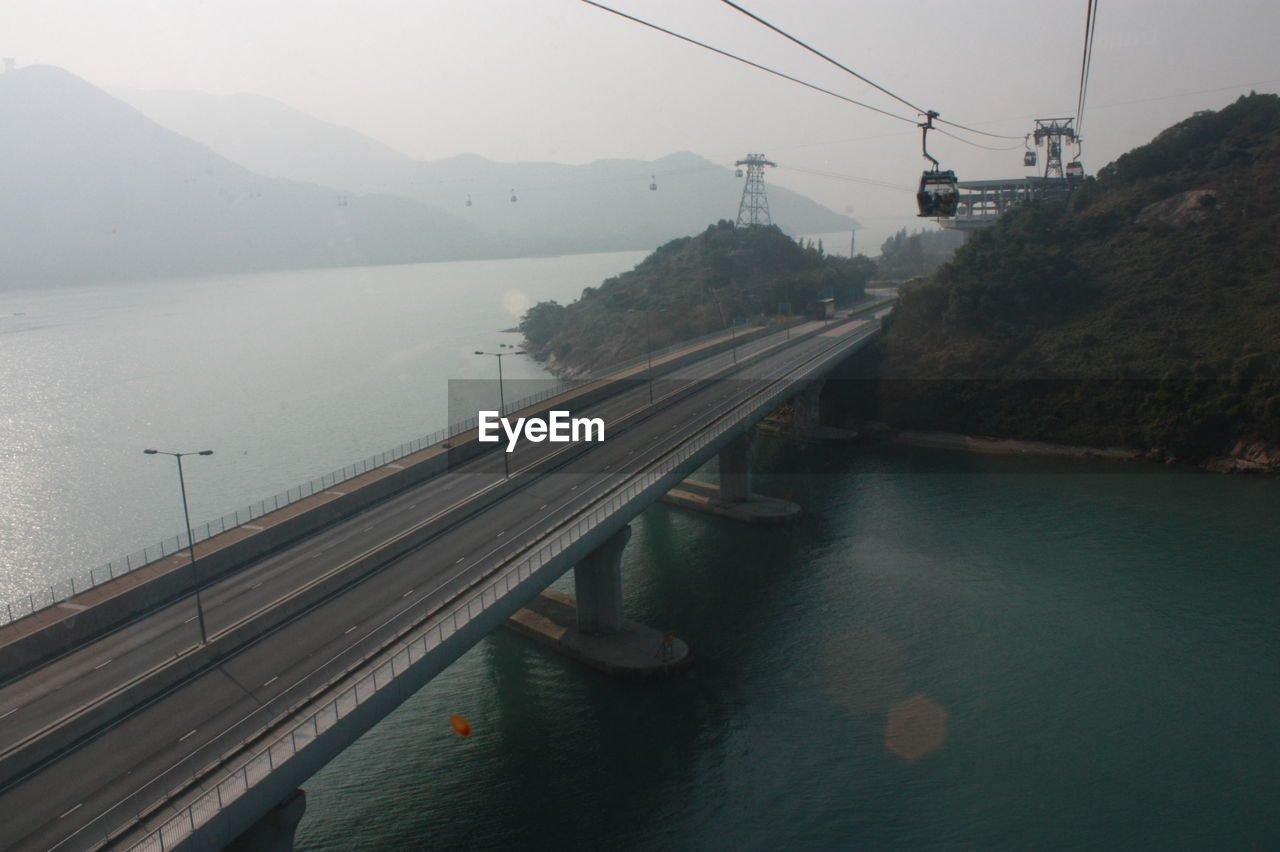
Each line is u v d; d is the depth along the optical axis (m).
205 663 38.78
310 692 35.53
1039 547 73.44
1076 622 59.72
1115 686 51.81
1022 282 122.81
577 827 41.88
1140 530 76.19
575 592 62.34
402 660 36.81
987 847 39.62
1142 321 113.25
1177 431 98.06
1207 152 143.12
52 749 32.38
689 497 89.44
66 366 179.75
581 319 187.88
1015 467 99.56
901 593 65.81
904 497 89.81
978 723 48.81
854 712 50.53
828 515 85.00
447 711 52.00
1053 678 52.97
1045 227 137.00
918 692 52.31
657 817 42.44
